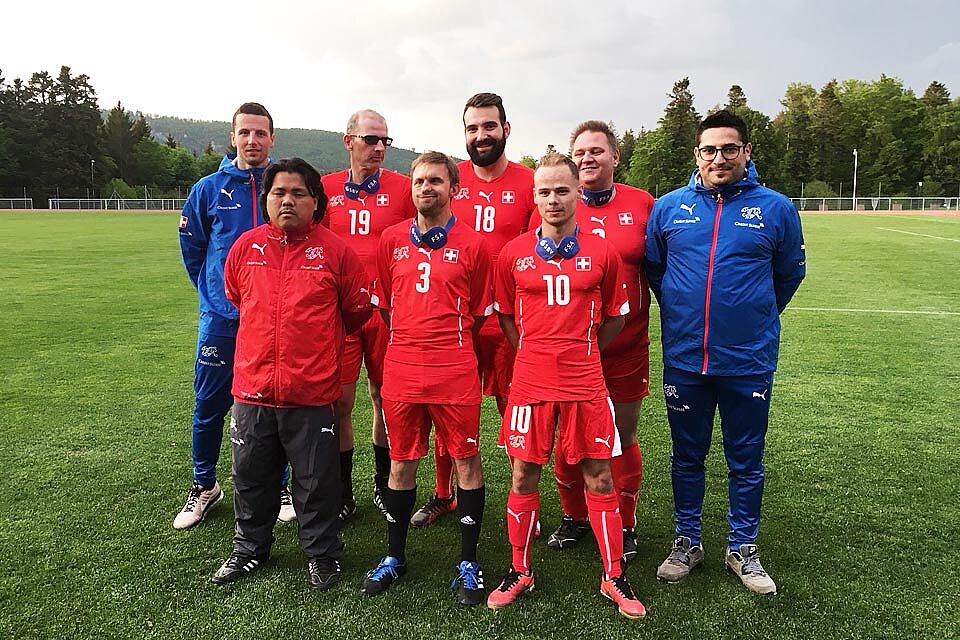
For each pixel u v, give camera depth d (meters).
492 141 3.64
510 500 3.16
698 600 3.10
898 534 3.70
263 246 3.23
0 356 7.67
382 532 3.81
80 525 3.78
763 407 3.22
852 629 2.86
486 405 6.15
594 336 3.09
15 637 2.77
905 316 9.98
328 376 3.23
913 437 5.16
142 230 30.66
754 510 3.29
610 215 3.52
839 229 30.05
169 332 9.08
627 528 3.59
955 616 2.94
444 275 3.14
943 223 34.91
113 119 80.19
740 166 3.11
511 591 3.06
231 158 3.93
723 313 3.15
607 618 2.95
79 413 5.72
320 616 2.95
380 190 3.87
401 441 3.21
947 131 68.00
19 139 66.19
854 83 84.44
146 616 2.93
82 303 11.27
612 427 3.08
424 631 2.85
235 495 3.34
